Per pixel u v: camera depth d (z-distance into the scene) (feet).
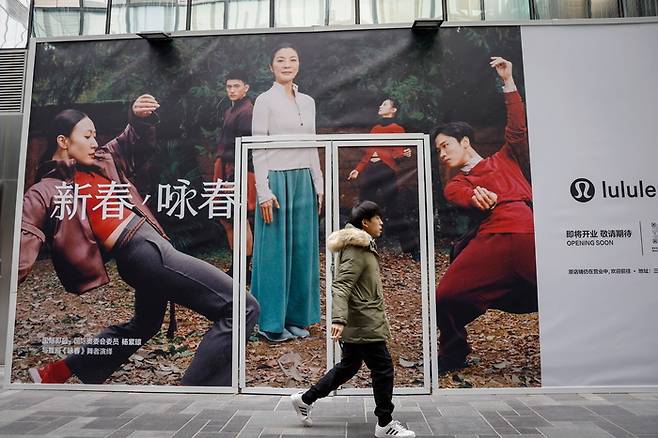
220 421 14.02
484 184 17.92
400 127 18.31
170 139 18.76
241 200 18.31
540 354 17.21
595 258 17.52
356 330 12.52
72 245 18.48
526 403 15.84
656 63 18.19
